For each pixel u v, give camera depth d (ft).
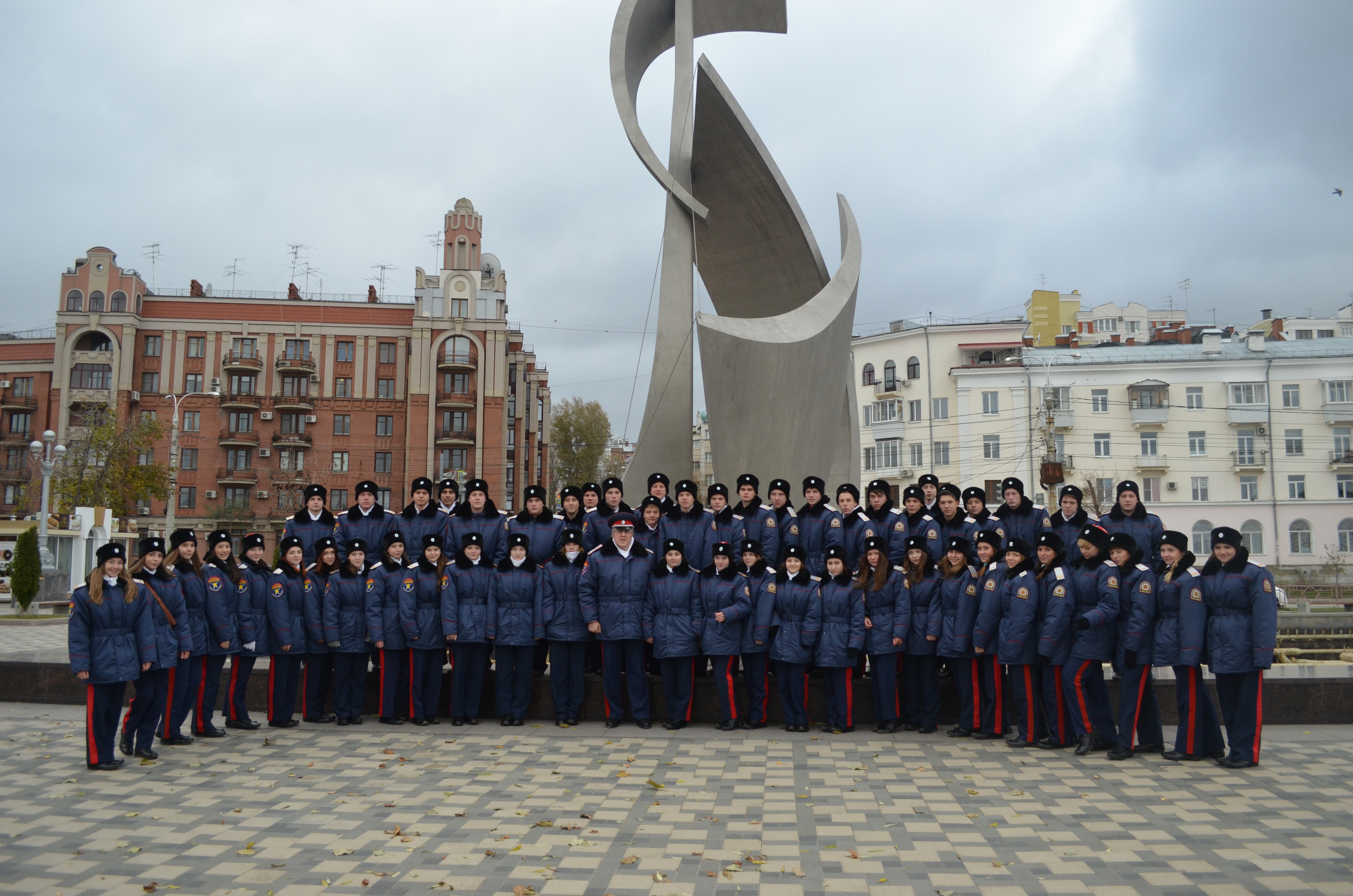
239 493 139.44
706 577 27.45
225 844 16.49
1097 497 109.29
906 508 30.66
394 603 28.09
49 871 15.15
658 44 45.01
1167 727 27.40
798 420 38.93
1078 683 23.82
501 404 138.72
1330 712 27.50
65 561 96.73
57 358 137.59
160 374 139.85
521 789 20.12
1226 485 116.26
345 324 140.26
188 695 25.57
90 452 121.70
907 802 19.11
